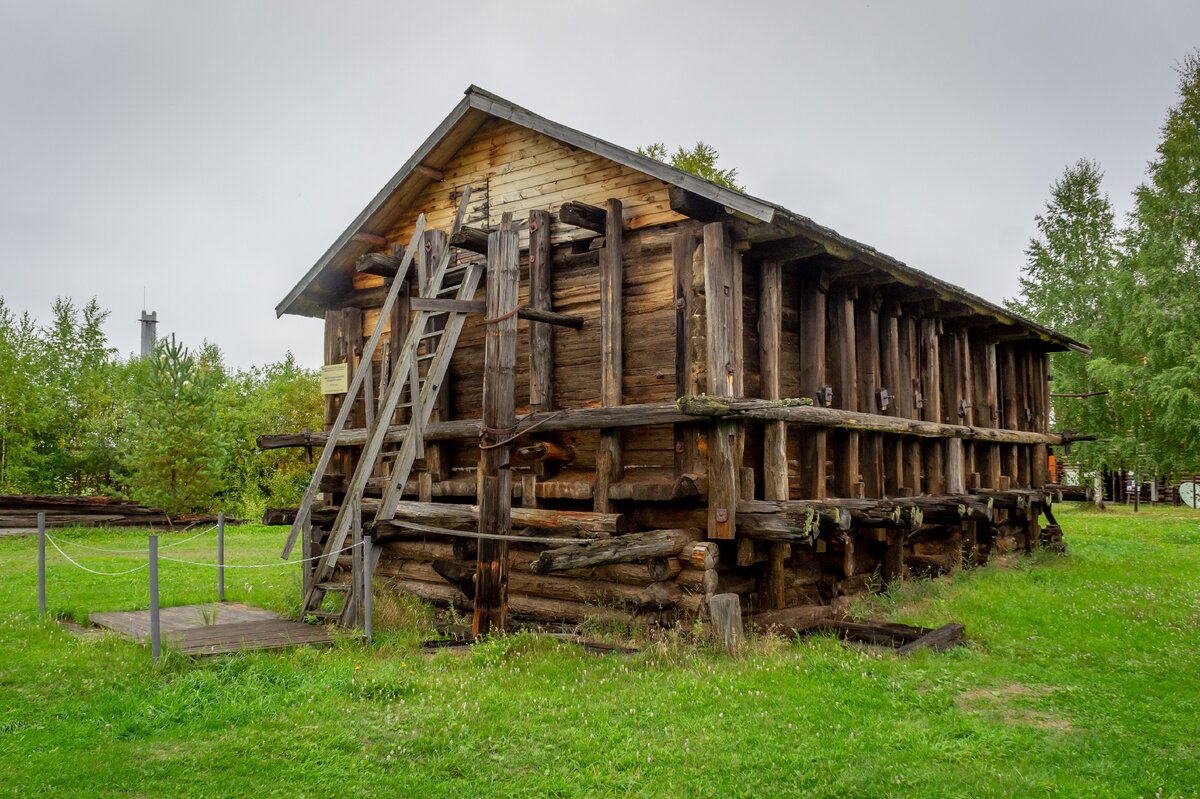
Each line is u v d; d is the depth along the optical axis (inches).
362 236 492.4
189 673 289.9
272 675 287.7
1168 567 571.8
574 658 315.3
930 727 242.2
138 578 565.9
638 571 358.0
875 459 450.6
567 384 406.6
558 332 412.2
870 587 462.9
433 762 214.4
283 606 443.8
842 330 431.8
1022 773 209.5
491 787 201.0
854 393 433.7
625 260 388.2
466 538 416.5
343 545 412.2
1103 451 1221.1
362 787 201.0
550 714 247.3
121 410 1258.6
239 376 1537.9
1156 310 1125.1
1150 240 1182.3
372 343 443.2
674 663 304.8
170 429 1011.9
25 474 1179.3
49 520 916.6
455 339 398.3
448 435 427.5
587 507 388.5
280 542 847.7
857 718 249.1
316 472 426.0
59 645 341.4
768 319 381.1
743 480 352.5
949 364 572.1
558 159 422.6
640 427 375.6
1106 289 1272.1
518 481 402.6
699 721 242.5
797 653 314.3
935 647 335.9
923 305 515.8
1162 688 285.6
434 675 292.2
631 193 390.3
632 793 196.7
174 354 1031.0
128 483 1061.8
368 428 446.0
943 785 200.4
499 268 366.3
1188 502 1402.6
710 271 350.3
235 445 1160.8
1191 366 1100.5
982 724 245.8
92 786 201.2
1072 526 934.4
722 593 351.6
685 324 357.7
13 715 251.3
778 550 373.4
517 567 409.4
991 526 609.9
